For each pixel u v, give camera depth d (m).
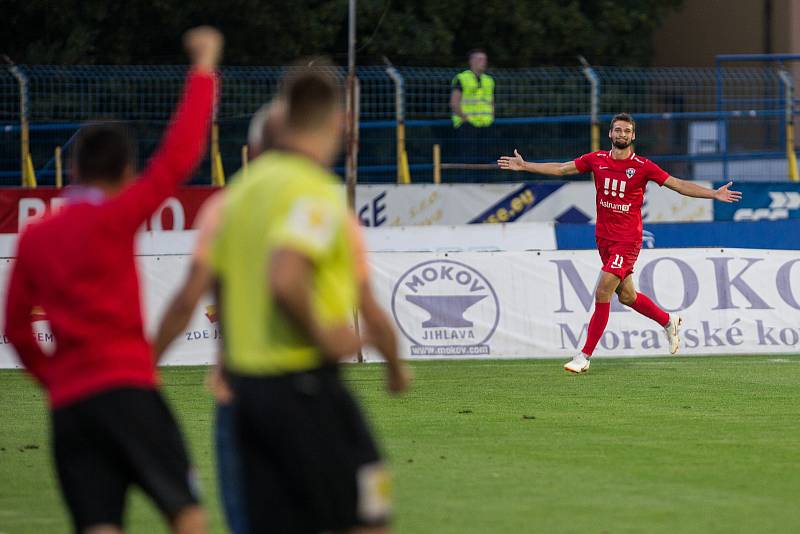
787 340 51.03
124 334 15.54
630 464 26.69
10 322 16.09
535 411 35.00
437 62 91.81
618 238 43.50
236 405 13.88
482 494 23.56
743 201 69.69
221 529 21.20
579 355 44.09
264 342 13.69
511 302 50.22
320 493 13.65
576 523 21.09
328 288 13.59
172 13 84.44
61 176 69.69
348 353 13.50
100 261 15.38
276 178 13.59
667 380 42.41
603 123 82.94
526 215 68.50
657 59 106.25
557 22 95.06
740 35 101.56
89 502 15.34
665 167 84.06
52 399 15.52
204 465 26.98
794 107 74.62
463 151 76.81
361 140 72.62
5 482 25.12
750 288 50.97
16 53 84.31
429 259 50.06
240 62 87.62
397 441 29.88
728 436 30.45
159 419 15.59
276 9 87.19
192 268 15.70
